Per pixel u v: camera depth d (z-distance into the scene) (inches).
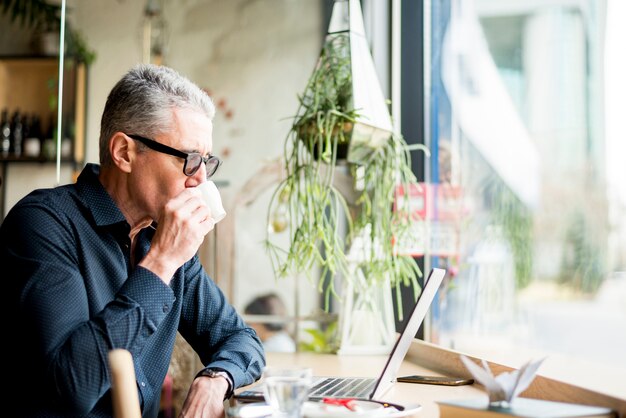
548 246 101.3
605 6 94.7
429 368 69.4
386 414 40.6
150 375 61.9
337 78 83.6
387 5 105.5
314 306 133.9
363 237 85.8
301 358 82.6
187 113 60.5
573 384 44.9
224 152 143.9
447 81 101.9
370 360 80.4
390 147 85.7
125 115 60.1
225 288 124.6
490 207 102.4
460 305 97.3
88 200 59.7
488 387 41.2
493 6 107.8
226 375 60.4
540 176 103.6
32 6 158.4
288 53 143.8
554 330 98.3
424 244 94.0
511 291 100.5
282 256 137.3
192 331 69.4
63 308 52.6
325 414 39.4
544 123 104.9
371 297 85.7
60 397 50.2
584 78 98.7
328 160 79.9
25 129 160.4
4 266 54.7
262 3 145.0
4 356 53.8
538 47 105.6
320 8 143.3
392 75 103.2
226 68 145.4
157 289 53.8
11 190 159.2
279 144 142.9
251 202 120.4
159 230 55.9
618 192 94.6
